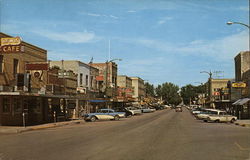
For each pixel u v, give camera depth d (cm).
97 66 6744
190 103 17850
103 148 1304
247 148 1318
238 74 5366
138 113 6028
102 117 3788
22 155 1132
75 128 2566
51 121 3406
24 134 2045
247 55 5100
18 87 2714
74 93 4303
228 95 6294
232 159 1053
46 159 1045
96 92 5441
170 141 1563
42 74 3225
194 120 3956
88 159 1038
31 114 3130
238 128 2561
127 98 7056
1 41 2542
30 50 3173
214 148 1314
